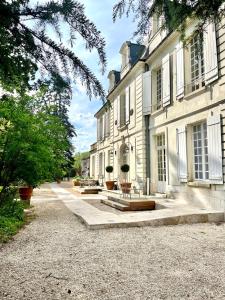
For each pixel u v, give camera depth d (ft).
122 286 10.74
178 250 15.94
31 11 5.71
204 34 8.30
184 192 33.45
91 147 97.25
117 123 59.36
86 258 14.43
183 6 7.25
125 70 55.62
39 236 19.53
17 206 27.45
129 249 16.17
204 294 9.99
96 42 6.14
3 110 22.95
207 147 29.73
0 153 25.72
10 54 6.60
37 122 25.49
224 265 13.25
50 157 26.89
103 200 39.78
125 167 49.44
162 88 40.32
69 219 26.61
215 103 28.07
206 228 22.54
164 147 40.78
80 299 9.60
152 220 23.53
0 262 13.75
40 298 9.66
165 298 9.67
